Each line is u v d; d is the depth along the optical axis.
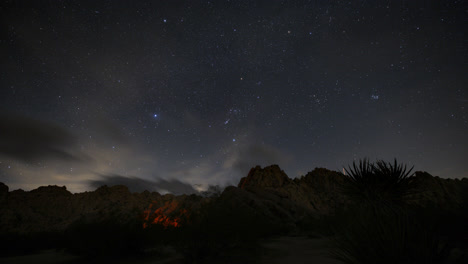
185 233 7.05
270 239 10.55
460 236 5.00
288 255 6.22
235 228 7.57
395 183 8.02
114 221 7.30
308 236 11.03
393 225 2.87
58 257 7.36
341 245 3.35
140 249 7.32
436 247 2.76
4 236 10.77
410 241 2.73
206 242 6.72
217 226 7.21
